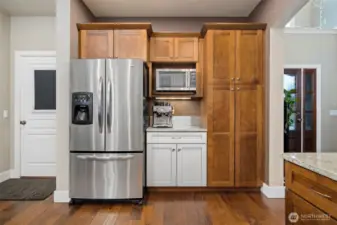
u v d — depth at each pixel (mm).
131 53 4441
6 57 5379
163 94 4922
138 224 3188
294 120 6656
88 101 3850
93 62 3861
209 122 4457
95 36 4426
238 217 3387
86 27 4387
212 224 3178
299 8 3492
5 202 3973
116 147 3873
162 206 3803
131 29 4441
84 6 4598
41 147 5547
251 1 4465
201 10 4828
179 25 5188
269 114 4211
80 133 3877
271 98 4176
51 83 5539
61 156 3996
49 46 5488
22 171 5535
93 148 3871
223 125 4457
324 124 6672
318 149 6652
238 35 4449
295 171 1782
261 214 3482
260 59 4438
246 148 4445
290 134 6672
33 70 5531
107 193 3883
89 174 3883
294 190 1798
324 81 6641
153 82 5039
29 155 5547
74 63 3867
